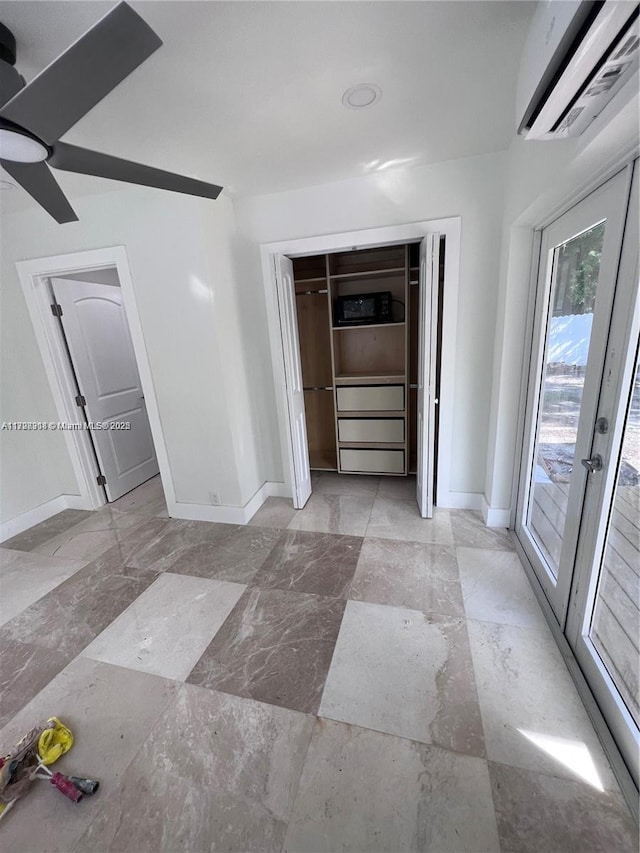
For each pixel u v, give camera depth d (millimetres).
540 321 2002
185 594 2082
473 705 1386
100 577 2285
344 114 1657
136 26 741
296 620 1844
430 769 1194
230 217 2592
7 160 1093
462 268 2363
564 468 1759
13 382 2900
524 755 1218
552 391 1928
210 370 2547
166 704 1461
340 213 2445
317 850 1031
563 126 1092
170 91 1422
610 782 1136
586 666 1427
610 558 1359
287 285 2660
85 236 2480
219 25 1129
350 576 2143
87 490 3193
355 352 3502
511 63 1355
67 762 1278
